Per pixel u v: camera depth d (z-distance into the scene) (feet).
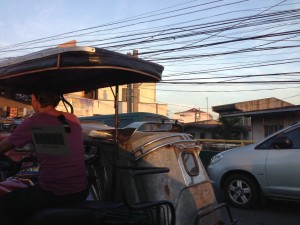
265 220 24.08
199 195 13.32
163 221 12.03
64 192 10.93
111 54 10.74
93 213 9.98
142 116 51.08
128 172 12.95
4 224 10.84
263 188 26.25
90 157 14.44
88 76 12.98
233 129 100.17
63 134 10.52
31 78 12.71
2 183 12.89
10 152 15.25
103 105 138.72
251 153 27.14
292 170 25.04
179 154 13.28
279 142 25.90
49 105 11.46
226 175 28.14
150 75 12.22
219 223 13.87
